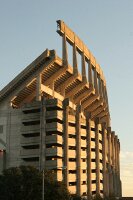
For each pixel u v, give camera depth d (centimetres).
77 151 11131
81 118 11794
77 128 11312
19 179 7331
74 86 12456
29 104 10675
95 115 14850
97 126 12550
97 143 12425
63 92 11969
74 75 11800
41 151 10212
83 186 11281
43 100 10519
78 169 10988
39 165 10112
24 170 7575
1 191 7238
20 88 10800
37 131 10425
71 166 10800
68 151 10794
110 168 13825
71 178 10700
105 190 12600
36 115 10550
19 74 10706
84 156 11594
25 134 10569
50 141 10275
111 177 13825
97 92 13700
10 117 10825
